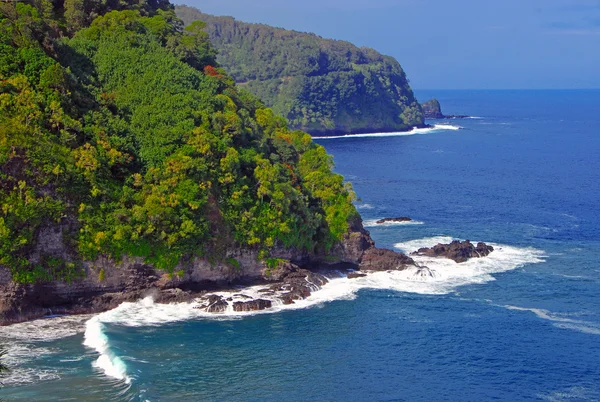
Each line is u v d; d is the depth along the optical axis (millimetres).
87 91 107875
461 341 84438
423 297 100000
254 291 99625
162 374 73688
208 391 70562
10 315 85500
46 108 96250
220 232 100750
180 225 96312
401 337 85562
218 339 83438
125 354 77375
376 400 70250
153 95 111938
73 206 92062
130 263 93938
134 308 92000
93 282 91938
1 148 88062
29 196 87938
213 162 103625
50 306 89500
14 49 100938
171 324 87500
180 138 103312
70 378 71250
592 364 78438
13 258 86625
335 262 113562
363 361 78812
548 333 87125
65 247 90500
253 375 74562
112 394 68250
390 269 110562
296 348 81688
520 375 75875
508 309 95562
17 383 69750
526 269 114188
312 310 94125
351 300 98375
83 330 84375
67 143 95625
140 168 101250
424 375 75688
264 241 104250
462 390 72438
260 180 106250
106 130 101938
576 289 104188
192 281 98562
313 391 71625
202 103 112188
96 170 96000
